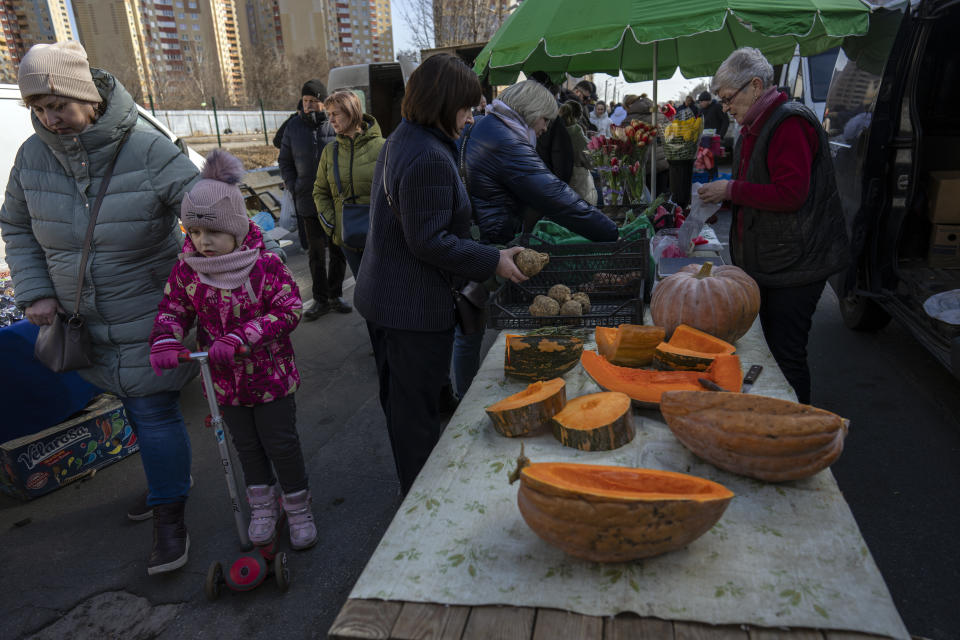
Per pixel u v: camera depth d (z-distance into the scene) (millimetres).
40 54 2031
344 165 4242
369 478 3291
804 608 1068
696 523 1124
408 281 2158
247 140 26844
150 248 2404
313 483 3271
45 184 2305
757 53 2662
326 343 5242
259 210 9234
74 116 2135
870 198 4020
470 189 2770
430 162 1938
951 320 3293
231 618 2354
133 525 2967
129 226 2320
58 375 3281
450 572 1203
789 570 1154
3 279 3779
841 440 1362
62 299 2381
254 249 2256
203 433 3861
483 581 1176
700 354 1889
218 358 2129
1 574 2654
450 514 1374
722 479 1428
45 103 2080
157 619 2365
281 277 2311
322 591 2473
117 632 2311
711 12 3223
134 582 2572
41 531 2945
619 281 2527
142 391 2428
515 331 2473
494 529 1316
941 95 4270
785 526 1270
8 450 3084
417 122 2012
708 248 3307
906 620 2166
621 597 1113
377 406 4125
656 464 1499
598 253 2564
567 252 2596
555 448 1606
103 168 2289
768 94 2656
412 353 2225
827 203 2695
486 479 1494
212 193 2088
